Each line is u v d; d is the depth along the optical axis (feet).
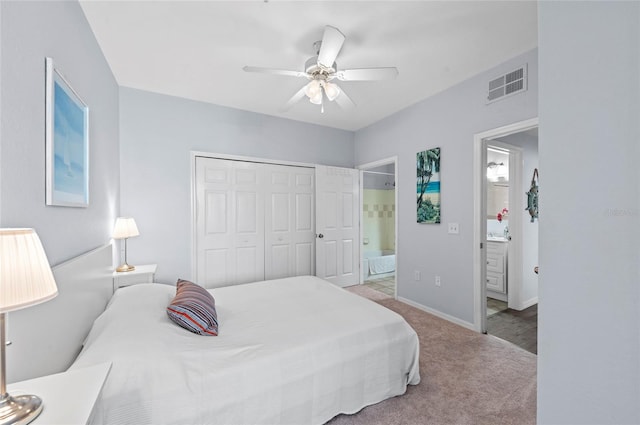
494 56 7.89
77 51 5.41
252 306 6.66
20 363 3.10
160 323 4.85
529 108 7.59
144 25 6.51
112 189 8.32
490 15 6.27
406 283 11.67
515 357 7.35
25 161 3.41
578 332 1.70
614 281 1.56
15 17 3.25
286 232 13.10
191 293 5.61
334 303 6.86
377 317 6.05
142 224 10.15
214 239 11.48
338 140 14.52
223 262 11.66
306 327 5.52
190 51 7.64
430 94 10.38
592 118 1.64
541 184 1.87
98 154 6.74
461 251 9.45
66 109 4.54
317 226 13.51
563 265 1.77
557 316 1.80
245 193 12.13
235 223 11.92
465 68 8.55
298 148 13.38
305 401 4.68
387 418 5.22
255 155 12.32
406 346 5.90
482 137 8.77
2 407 2.35
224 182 11.69
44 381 2.91
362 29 6.73
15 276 2.29
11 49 3.17
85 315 4.99
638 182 1.47
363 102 11.14
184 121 10.85
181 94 10.51
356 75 6.98
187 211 10.92
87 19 6.19
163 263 10.49
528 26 6.63
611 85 1.56
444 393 5.91
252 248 12.28
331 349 5.05
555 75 1.81
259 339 5.02
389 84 9.57
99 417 3.38
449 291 9.86
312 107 11.77
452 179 9.72
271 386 4.40
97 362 3.71
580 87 1.69
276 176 12.85
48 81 3.92
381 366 5.50
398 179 12.05
